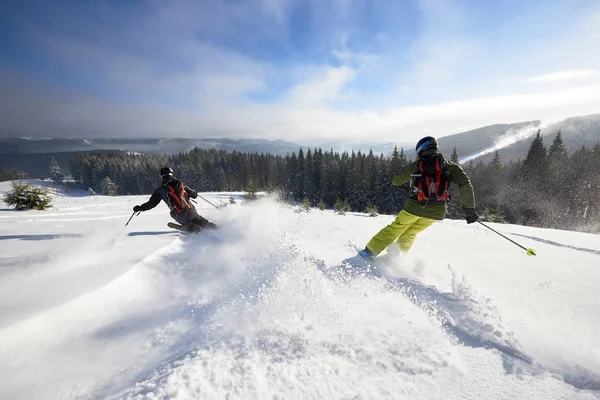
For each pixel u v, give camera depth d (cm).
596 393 117
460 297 210
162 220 597
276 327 165
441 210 295
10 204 885
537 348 155
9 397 117
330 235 474
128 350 153
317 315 181
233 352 142
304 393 117
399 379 126
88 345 155
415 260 323
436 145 305
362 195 4134
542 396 115
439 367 134
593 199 2664
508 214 2970
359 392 118
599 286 245
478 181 4016
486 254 367
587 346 158
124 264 255
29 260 265
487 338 161
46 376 130
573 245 432
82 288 199
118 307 200
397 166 3706
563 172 3025
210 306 200
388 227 317
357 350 146
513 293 230
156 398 111
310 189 4975
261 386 120
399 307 197
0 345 137
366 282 243
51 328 160
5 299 179
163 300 217
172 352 150
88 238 379
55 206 1059
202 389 117
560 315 194
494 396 116
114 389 124
